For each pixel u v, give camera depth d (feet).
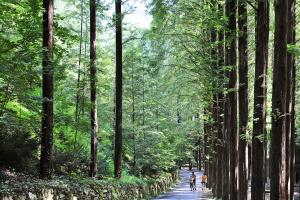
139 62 101.65
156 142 104.73
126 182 75.92
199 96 86.48
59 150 65.77
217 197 85.61
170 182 152.25
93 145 65.67
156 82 104.99
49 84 47.14
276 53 36.91
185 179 213.05
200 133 116.57
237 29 49.37
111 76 108.37
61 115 65.57
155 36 73.05
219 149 85.76
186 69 78.48
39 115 50.39
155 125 107.24
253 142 42.68
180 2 63.52
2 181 38.37
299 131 84.58
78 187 49.78
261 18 42.34
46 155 47.14
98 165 76.84
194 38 73.97
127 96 104.17
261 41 42.34
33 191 37.91
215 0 60.75
